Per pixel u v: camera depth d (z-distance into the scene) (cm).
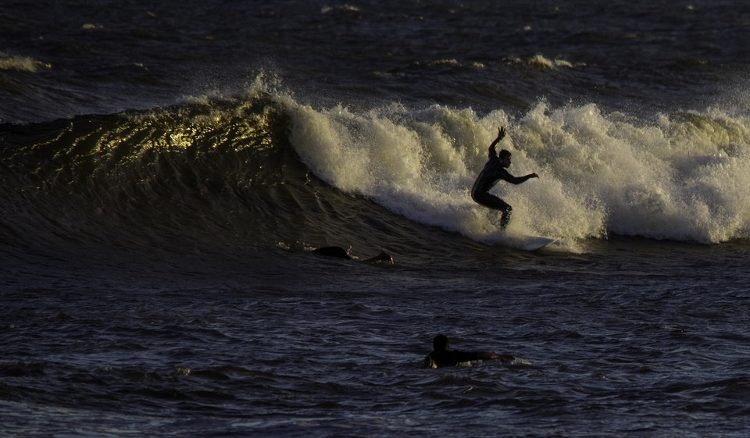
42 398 3731
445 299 5884
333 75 12962
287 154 8094
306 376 4209
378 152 8269
